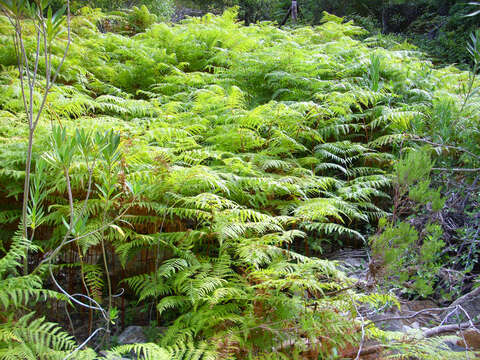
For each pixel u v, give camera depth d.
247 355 1.80
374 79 4.32
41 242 2.35
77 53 4.96
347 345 1.83
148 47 5.79
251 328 1.80
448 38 9.20
